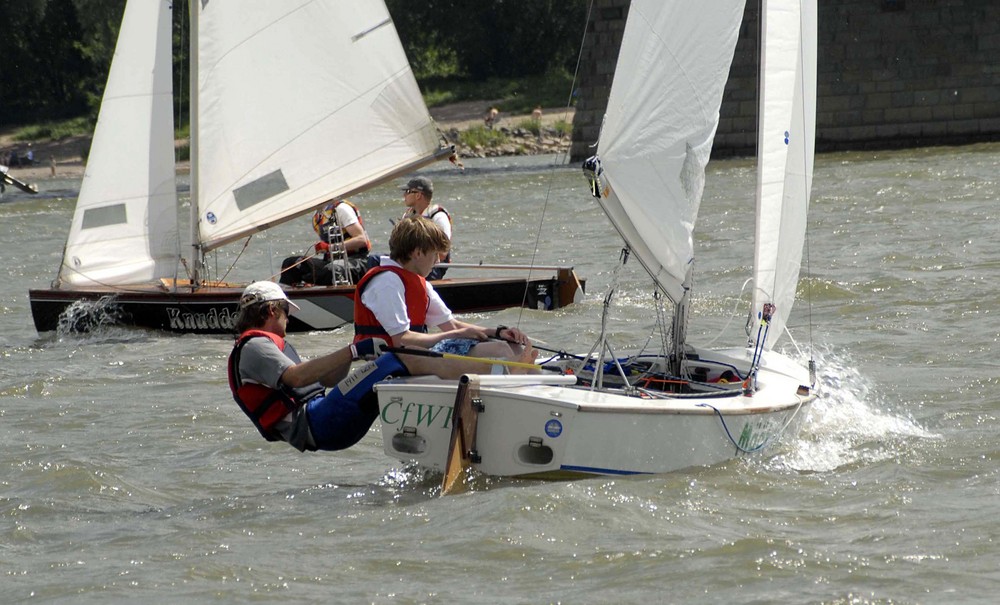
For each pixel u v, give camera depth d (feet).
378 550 67.87
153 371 124.36
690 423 76.33
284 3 155.74
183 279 159.43
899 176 339.77
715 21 77.82
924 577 61.93
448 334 76.89
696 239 232.12
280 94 157.38
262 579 64.54
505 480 74.59
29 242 293.23
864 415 95.86
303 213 159.94
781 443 84.48
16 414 107.55
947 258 183.42
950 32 468.75
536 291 154.92
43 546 72.18
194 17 152.05
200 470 88.12
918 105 472.85
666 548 66.23
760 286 87.86
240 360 76.23
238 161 155.94
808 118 88.94
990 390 104.42
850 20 474.90
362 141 162.09
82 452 93.66
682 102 77.66
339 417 74.95
